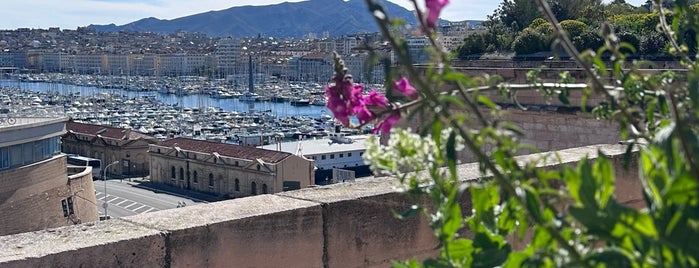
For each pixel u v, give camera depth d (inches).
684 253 71.2
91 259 171.9
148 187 3398.1
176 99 7775.6
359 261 217.0
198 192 3253.0
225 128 4950.8
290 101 7175.2
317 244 209.8
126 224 191.0
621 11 1362.0
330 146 3636.8
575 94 493.0
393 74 83.7
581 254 81.6
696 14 124.4
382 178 239.8
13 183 1798.7
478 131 91.9
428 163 107.3
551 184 230.7
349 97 109.3
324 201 211.6
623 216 73.5
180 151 3331.7
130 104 6565.0
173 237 185.2
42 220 1881.2
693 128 84.2
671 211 73.0
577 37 645.9
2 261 159.6
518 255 92.4
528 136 673.0
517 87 125.8
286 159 2940.5
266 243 200.8
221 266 193.9
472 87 108.0
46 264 165.2
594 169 77.9
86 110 6087.6
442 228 106.7
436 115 84.0
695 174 73.5
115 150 3764.8
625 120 113.0
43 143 1924.2
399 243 223.3
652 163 78.0
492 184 94.5
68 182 2033.7
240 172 3038.9
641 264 74.7
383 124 109.2
